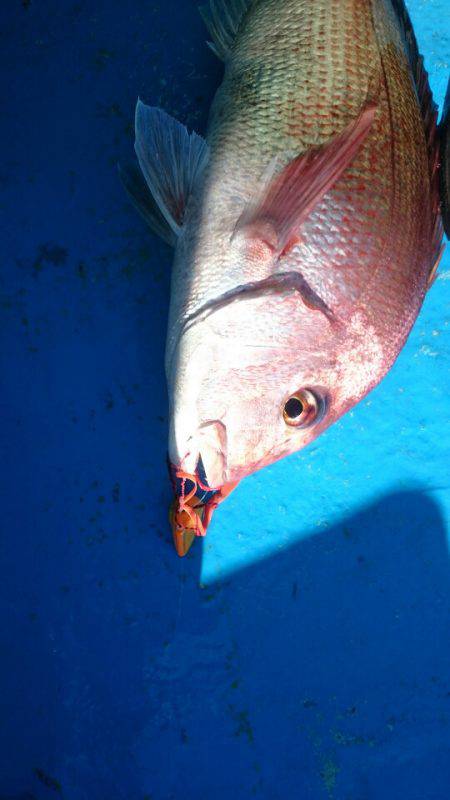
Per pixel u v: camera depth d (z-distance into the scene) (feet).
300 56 2.40
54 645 2.68
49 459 2.71
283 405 2.33
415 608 2.74
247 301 2.29
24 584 2.69
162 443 2.71
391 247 2.36
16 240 2.75
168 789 2.64
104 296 2.73
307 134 2.36
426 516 2.77
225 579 2.72
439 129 2.61
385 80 2.42
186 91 2.77
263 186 2.32
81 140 2.77
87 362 2.72
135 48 2.79
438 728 2.71
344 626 2.72
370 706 2.70
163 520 2.70
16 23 2.80
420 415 2.79
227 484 2.45
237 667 2.69
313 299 2.29
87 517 2.70
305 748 2.68
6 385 2.72
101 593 2.69
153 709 2.67
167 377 2.42
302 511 2.75
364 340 2.36
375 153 2.36
